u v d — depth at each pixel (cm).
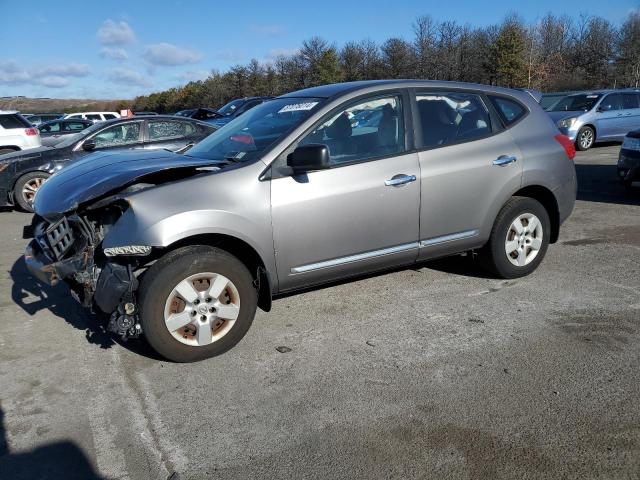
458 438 283
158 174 374
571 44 5156
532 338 388
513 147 473
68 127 1938
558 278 504
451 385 332
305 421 302
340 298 471
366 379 342
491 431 288
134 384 345
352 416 305
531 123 494
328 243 400
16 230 799
